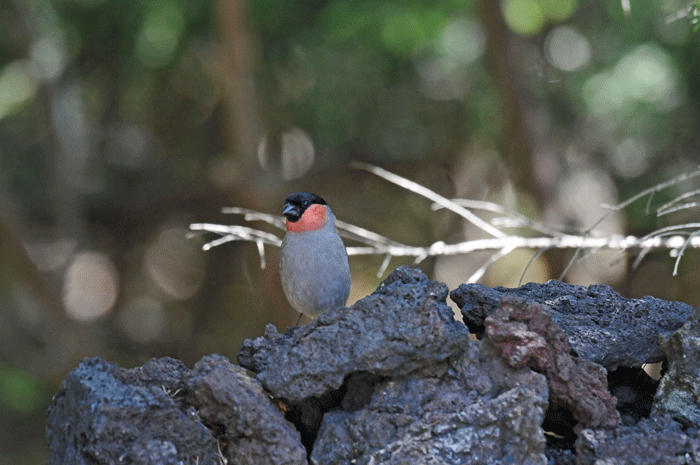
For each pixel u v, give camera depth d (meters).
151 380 4.45
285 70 16.58
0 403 16.25
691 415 4.19
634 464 3.91
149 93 17.20
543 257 13.40
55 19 15.75
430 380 4.23
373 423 4.11
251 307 18.83
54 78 16.38
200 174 18.36
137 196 18.41
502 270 15.95
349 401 4.39
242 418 4.17
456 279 17.03
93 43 16.20
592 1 14.14
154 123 17.98
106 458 4.03
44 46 16.12
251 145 14.98
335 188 18.03
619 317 4.68
